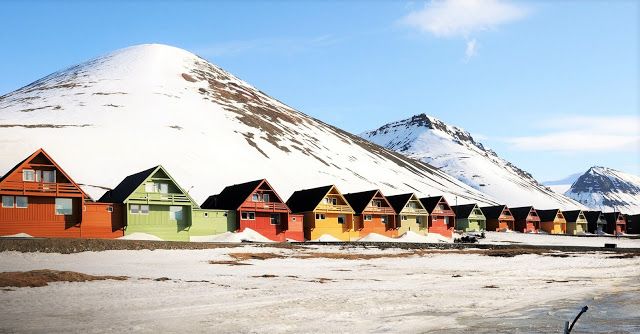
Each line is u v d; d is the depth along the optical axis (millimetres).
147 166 125875
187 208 67375
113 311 19641
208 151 147875
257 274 33906
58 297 22297
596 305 23375
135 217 63312
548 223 139750
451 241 92250
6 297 21766
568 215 146375
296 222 78250
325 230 81500
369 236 84188
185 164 133875
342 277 33531
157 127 157750
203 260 41219
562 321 19766
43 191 56188
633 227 162375
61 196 57250
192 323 17875
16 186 54719
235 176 136750
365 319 19359
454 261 47812
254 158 156250
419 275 35438
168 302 21969
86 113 162750
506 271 38969
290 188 143000
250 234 70500
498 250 62156
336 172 176000
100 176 114438
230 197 78250
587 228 150250
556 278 34438
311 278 32438
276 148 176375
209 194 120750
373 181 183875
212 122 178875
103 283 26938
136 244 45688
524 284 30844
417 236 89062
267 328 17359
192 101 198375
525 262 47344
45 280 26312
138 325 17266
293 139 197500
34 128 136125
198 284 27875
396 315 20312
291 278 32062
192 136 156625
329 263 43656
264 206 74438
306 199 84688
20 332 15750
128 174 118938
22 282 25047
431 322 19156
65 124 147250
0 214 54031
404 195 95562
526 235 110062
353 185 166625
